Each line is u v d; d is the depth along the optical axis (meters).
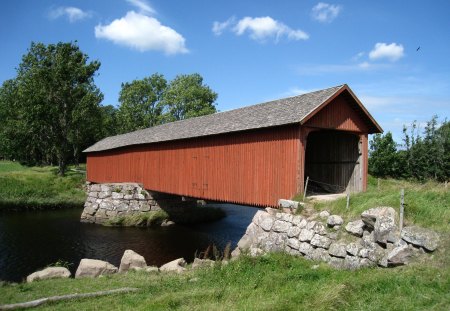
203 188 19.72
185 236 21.94
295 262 11.18
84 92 42.56
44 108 39.47
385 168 28.28
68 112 41.94
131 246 19.23
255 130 16.17
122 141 30.42
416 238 8.54
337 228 11.05
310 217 12.33
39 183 36.12
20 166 51.69
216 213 28.61
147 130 29.72
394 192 11.34
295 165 14.17
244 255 11.33
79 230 23.27
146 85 57.97
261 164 15.88
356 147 16.47
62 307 7.70
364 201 11.35
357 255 9.80
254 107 18.89
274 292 7.81
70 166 53.97
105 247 18.92
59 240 20.27
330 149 18.16
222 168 18.28
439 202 10.04
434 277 7.14
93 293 8.59
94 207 26.67
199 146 20.23
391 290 6.88
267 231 13.69
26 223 24.98
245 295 7.61
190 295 7.74
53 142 42.38
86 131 50.69
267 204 15.45
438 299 6.14
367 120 16.20
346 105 15.84
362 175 16.17
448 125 30.03
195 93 53.66
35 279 10.66
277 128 15.12
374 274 8.16
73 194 35.41
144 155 26.50
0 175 36.94
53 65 42.38
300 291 7.46
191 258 16.89
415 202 9.84
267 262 10.98
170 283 9.44
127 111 57.16
